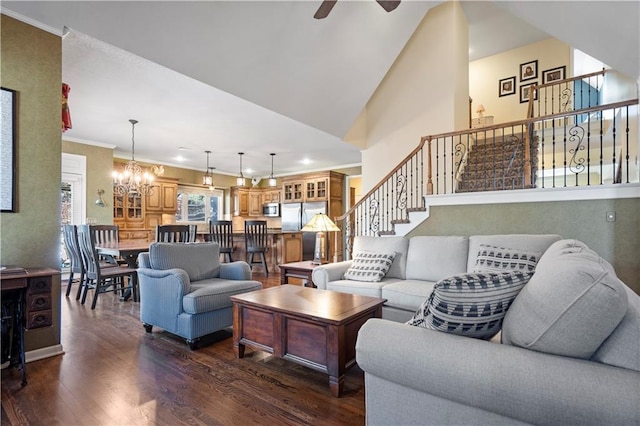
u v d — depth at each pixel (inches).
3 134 89.9
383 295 118.2
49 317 83.6
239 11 118.3
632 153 161.0
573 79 214.8
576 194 123.7
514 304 45.9
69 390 77.0
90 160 229.9
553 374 36.9
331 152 261.3
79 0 93.7
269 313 89.3
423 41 205.8
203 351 100.7
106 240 195.2
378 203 205.6
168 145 238.4
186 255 122.8
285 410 69.8
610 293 36.2
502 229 138.1
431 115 201.5
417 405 46.4
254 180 387.5
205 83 135.3
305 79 161.0
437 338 45.9
